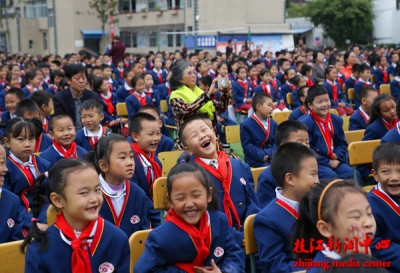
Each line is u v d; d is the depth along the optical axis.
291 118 6.82
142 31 30.36
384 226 3.13
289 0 44.56
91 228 2.60
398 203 3.20
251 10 27.03
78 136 5.37
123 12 31.00
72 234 2.54
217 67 12.04
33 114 5.57
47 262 2.49
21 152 4.17
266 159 5.60
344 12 29.58
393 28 29.94
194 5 26.30
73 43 31.05
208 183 2.75
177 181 2.69
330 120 5.50
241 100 9.89
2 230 3.41
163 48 29.17
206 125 3.62
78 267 2.50
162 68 14.69
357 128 6.50
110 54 15.99
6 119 6.67
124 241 2.69
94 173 2.56
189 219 2.71
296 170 2.93
